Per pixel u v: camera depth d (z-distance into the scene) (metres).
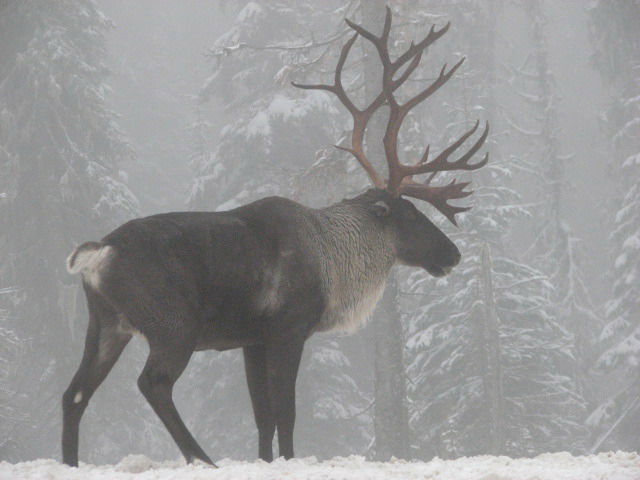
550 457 14.26
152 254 13.47
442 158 17.61
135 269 13.31
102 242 13.36
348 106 18.05
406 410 31.89
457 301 43.59
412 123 35.03
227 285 14.13
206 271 13.91
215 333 14.42
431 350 44.19
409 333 44.88
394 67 17.62
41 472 11.09
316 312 15.23
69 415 13.36
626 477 10.55
